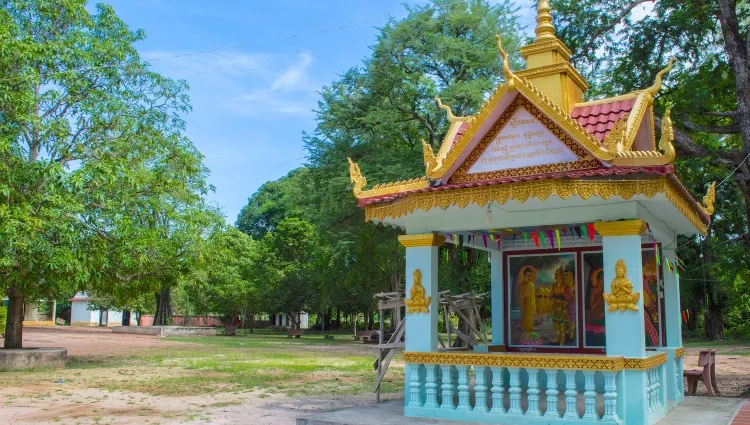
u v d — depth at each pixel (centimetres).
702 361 1377
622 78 2014
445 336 3625
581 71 2028
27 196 1783
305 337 5084
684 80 1839
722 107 2023
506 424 929
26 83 1833
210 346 3369
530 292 1216
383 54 3291
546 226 1029
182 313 7025
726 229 2489
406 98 3306
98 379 1753
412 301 1057
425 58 3316
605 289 916
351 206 3447
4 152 1750
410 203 977
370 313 5894
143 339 3941
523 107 977
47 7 1959
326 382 1725
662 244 1211
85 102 1953
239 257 5428
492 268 1258
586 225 980
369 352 3102
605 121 1033
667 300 1258
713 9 1711
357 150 3553
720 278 3109
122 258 1880
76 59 1959
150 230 1961
